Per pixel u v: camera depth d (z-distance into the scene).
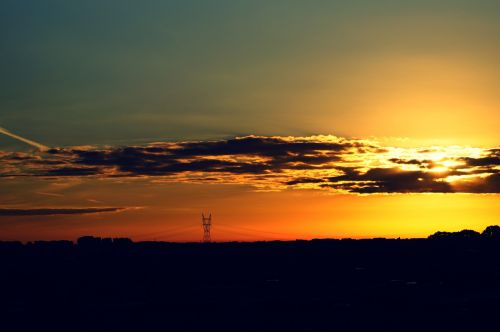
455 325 129.62
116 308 152.38
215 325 133.50
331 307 147.38
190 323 135.75
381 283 182.88
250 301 157.00
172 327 132.62
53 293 176.25
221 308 148.88
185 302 157.75
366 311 143.88
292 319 137.50
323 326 130.62
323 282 190.12
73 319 141.50
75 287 186.00
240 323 134.88
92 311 149.00
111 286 187.62
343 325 131.62
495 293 164.62
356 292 168.00
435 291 167.75
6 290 180.25
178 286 188.12
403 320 134.12
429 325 130.00
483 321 132.12
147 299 165.38
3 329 134.12
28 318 143.38
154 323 136.62
